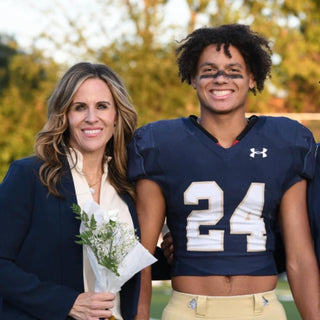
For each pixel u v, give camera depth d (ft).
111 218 10.57
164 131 11.96
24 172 10.98
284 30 53.16
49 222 10.85
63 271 10.85
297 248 11.87
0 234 10.75
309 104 54.80
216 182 11.66
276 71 53.21
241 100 11.91
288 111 54.70
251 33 12.12
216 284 11.53
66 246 10.87
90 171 11.50
